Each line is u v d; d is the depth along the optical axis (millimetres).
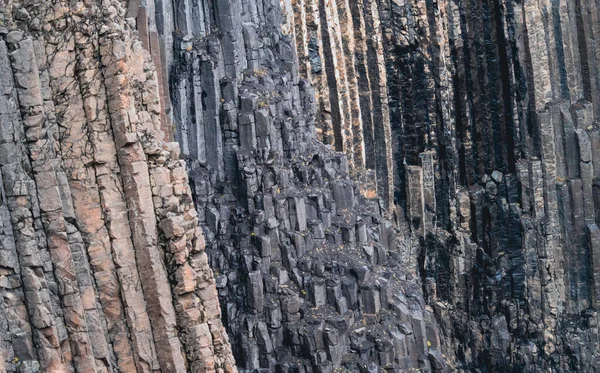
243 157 69312
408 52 86438
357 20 84188
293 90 75375
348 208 73500
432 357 71312
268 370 66500
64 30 41812
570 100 89062
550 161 87188
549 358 85625
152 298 41719
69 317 40656
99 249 41438
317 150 74875
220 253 68375
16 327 39719
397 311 69812
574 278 87438
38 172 40688
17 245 40000
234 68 71312
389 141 85562
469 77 87875
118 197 41625
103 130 41625
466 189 88000
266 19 75625
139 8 61469
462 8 87250
